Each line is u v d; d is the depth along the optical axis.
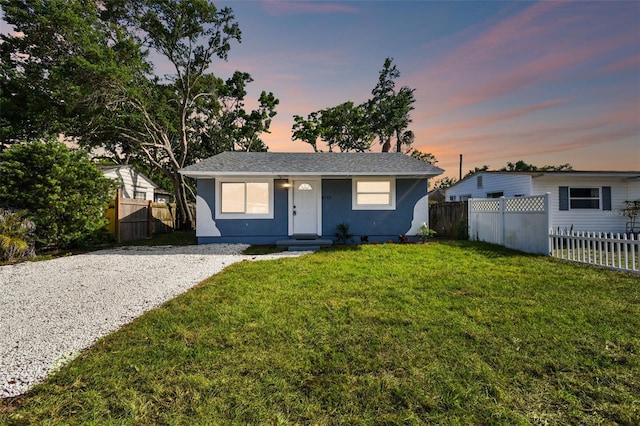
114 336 3.21
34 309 4.09
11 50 12.93
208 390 2.29
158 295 4.72
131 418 2.00
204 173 9.81
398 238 10.73
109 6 14.58
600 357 2.68
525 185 12.91
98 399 2.20
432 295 4.45
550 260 7.11
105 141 16.31
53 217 8.35
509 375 2.44
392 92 27.81
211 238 10.50
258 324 3.45
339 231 10.62
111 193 9.88
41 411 2.08
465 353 2.78
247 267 6.49
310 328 3.34
